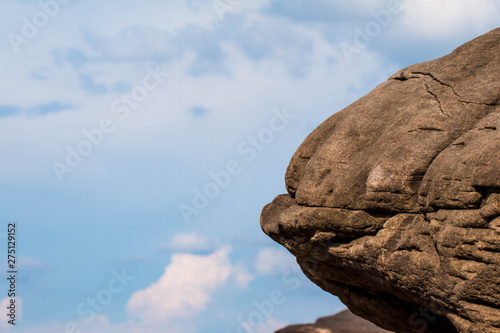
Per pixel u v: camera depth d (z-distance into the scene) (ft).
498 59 37.55
